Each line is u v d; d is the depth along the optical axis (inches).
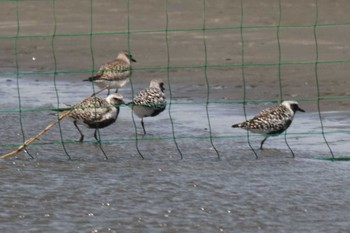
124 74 761.6
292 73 871.7
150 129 658.2
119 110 689.0
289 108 601.6
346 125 659.4
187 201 482.0
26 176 529.0
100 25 1239.5
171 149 597.9
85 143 613.3
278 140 619.8
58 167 549.3
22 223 450.3
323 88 801.6
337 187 505.0
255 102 751.1
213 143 612.7
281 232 437.1
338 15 1221.7
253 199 484.4
